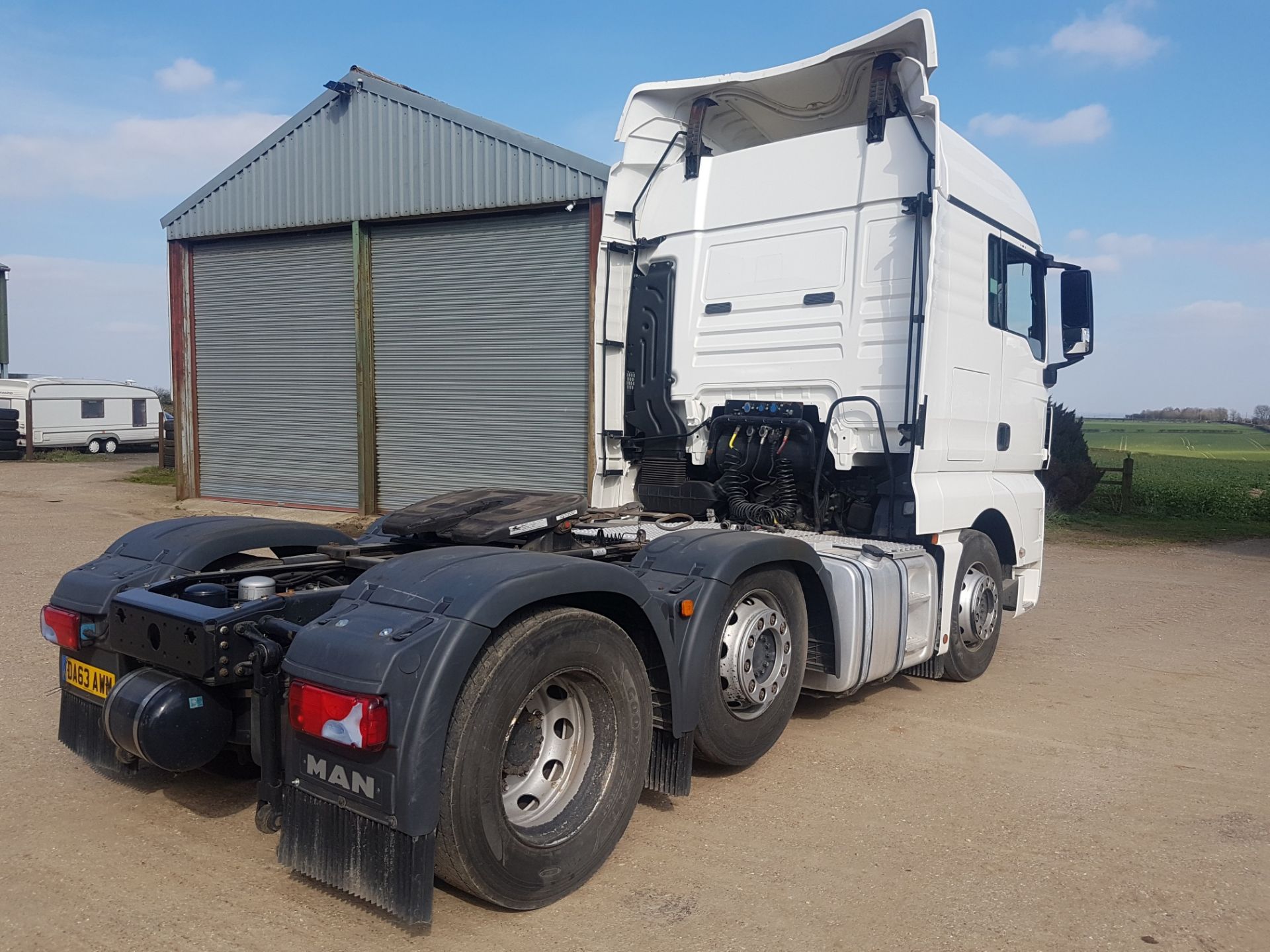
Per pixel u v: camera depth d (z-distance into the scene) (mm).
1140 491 21609
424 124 13094
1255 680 6730
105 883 3447
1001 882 3609
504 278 12992
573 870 3395
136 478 20953
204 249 15492
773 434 5867
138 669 3709
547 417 12867
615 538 4945
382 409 14117
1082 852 3889
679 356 6301
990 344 6223
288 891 3426
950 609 5855
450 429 13609
